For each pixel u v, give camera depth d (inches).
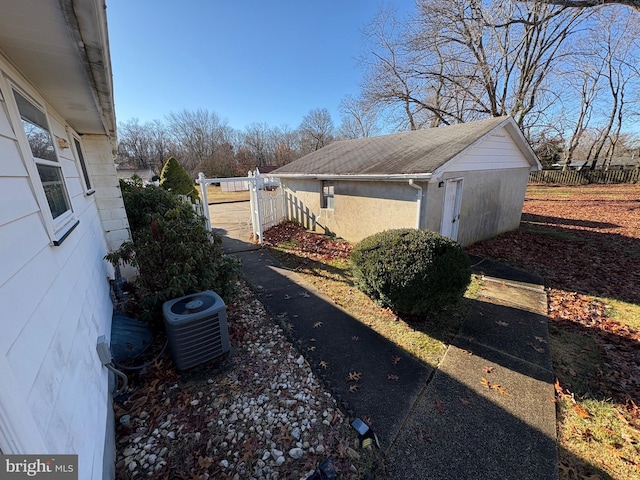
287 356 138.0
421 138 340.8
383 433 97.7
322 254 305.0
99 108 133.3
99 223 206.2
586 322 165.0
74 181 146.5
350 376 124.6
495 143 308.5
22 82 86.0
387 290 156.2
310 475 82.7
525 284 218.4
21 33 62.4
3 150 63.1
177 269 142.4
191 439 94.7
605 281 221.8
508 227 377.7
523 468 86.1
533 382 120.1
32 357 53.9
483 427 99.7
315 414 104.9
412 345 146.4
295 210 439.2
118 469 84.6
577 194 740.0
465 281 159.0
